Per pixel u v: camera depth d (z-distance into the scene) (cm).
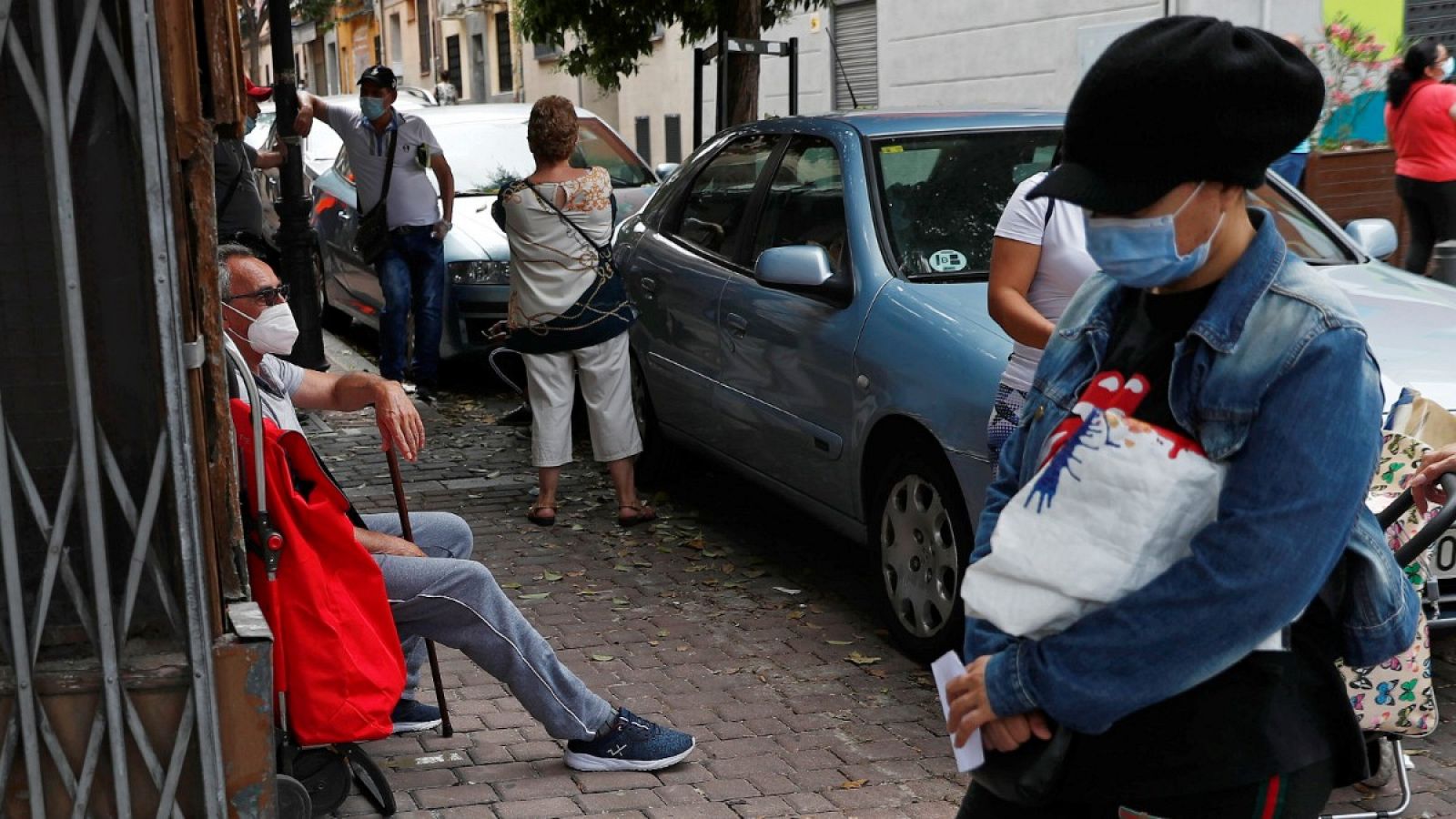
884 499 524
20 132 245
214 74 255
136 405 255
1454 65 1381
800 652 527
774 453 599
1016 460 228
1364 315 502
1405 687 346
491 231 1000
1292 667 204
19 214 247
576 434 889
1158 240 190
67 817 264
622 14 1170
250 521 345
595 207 661
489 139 1151
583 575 619
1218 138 186
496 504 734
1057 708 198
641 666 515
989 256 546
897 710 474
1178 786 202
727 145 710
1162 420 197
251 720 268
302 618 348
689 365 671
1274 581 187
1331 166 1123
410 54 4547
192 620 258
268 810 272
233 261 390
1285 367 188
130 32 241
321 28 5091
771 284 554
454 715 470
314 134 1334
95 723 260
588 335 667
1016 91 1692
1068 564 197
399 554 404
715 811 401
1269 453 188
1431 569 412
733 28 1118
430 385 973
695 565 630
